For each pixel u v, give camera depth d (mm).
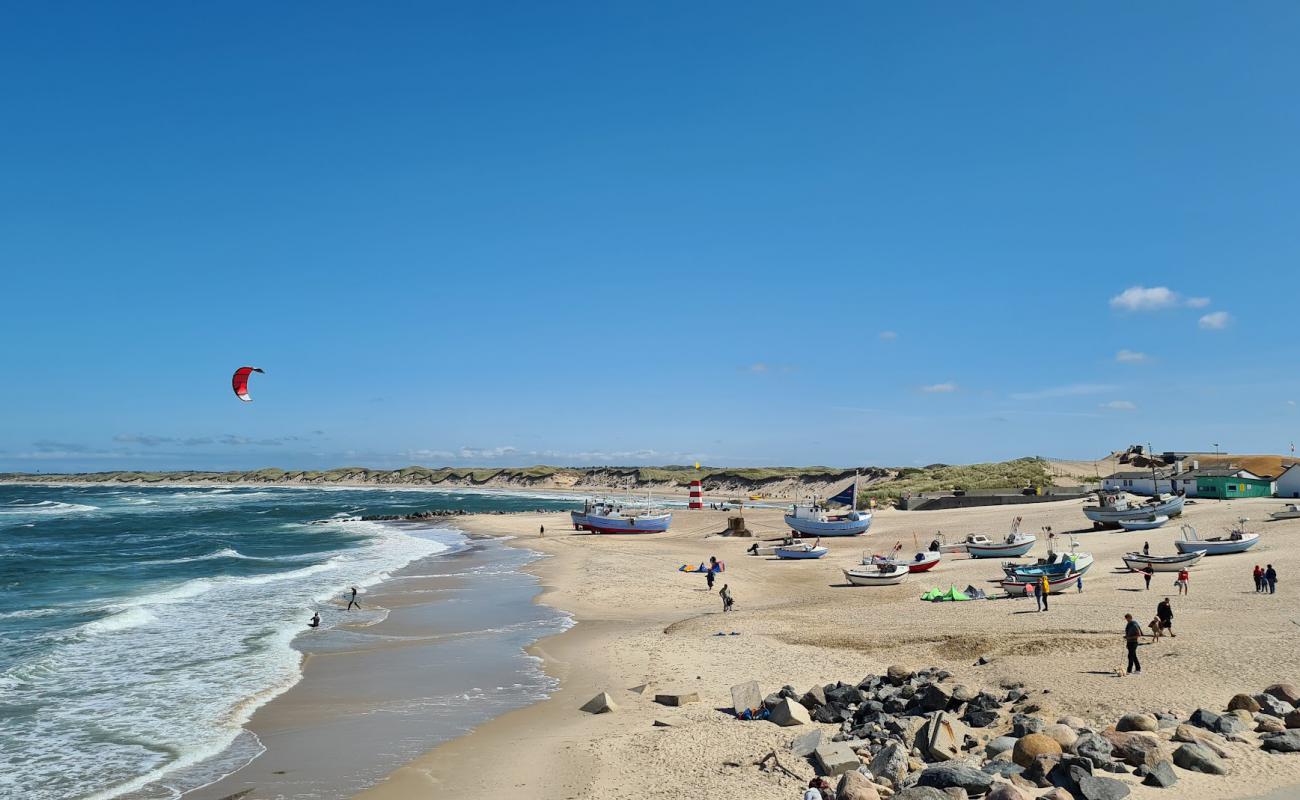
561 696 22141
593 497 199625
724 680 22609
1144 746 13680
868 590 39031
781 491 192875
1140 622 24641
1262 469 74812
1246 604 26438
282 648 28609
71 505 151500
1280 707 15812
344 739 18859
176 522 104688
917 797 12289
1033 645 23141
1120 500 56094
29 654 27656
